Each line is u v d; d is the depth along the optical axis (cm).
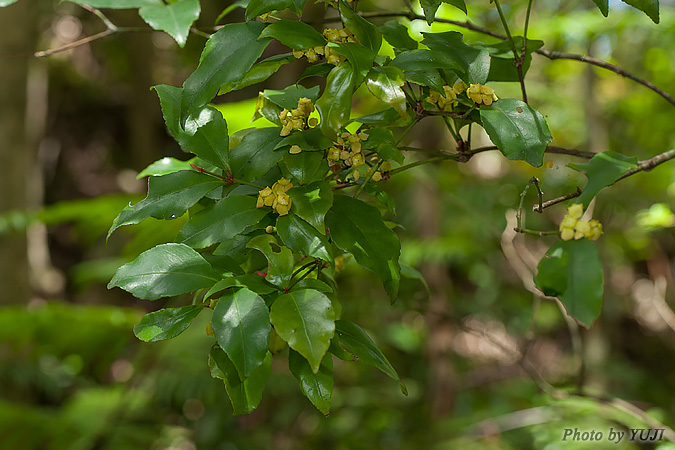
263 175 110
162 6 121
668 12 308
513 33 313
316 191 103
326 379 101
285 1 104
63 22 785
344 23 105
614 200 403
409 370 506
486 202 426
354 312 455
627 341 612
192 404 471
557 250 106
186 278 97
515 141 108
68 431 322
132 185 777
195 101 101
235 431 424
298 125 111
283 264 99
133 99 770
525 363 247
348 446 410
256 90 674
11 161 398
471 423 374
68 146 835
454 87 118
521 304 543
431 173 379
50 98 807
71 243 760
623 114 396
